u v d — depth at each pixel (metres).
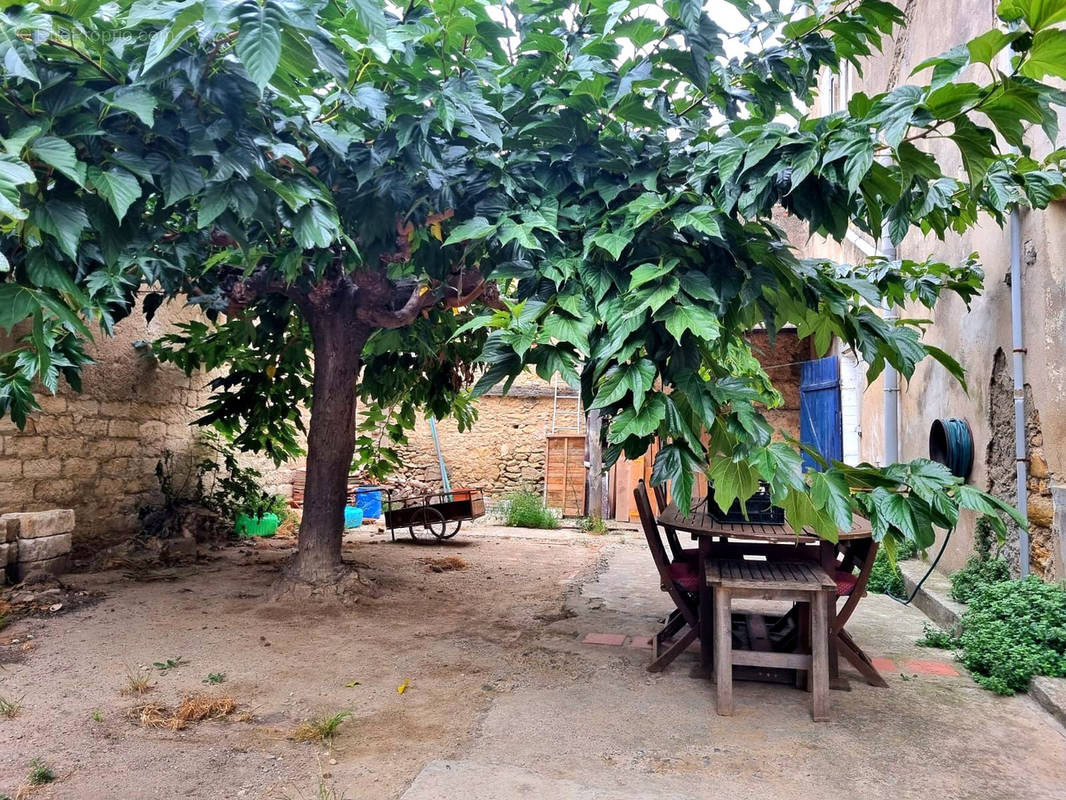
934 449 6.11
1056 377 4.37
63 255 2.63
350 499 11.61
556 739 3.14
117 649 4.32
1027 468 4.70
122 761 2.90
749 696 3.71
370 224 3.54
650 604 5.88
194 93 2.43
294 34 2.03
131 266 4.14
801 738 3.18
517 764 2.89
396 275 5.14
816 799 2.64
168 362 8.06
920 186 2.53
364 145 3.39
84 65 2.30
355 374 5.99
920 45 6.73
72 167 2.01
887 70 7.91
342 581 5.66
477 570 7.34
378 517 11.98
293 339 7.02
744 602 5.88
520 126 3.44
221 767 2.86
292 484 11.41
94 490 6.89
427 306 5.57
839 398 9.23
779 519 4.02
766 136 2.57
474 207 3.48
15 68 1.92
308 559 5.70
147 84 2.27
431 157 3.22
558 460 12.75
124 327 7.31
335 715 3.41
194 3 1.89
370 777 2.79
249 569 6.85
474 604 5.79
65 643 4.40
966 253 5.80
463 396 8.30
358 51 2.70
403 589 6.16
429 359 7.00
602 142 3.28
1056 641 3.86
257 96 2.44
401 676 3.97
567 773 2.81
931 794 2.69
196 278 5.42
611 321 2.87
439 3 2.77
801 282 2.98
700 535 3.98
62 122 2.26
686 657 4.38
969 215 3.51
